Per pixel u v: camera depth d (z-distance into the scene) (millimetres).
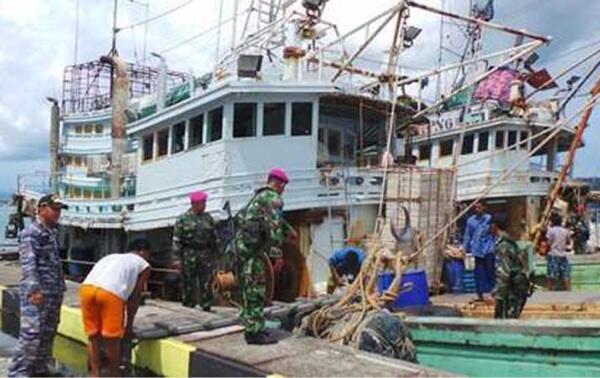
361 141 15383
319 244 12992
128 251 6977
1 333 10312
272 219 6746
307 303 9141
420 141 22594
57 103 22766
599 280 15586
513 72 20750
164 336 7402
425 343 8242
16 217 23062
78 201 17125
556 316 9820
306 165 13148
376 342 7223
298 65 14125
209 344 7016
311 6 14820
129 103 20188
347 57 15227
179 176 14062
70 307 9320
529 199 20500
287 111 13062
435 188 13734
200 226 9727
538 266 15305
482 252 11625
